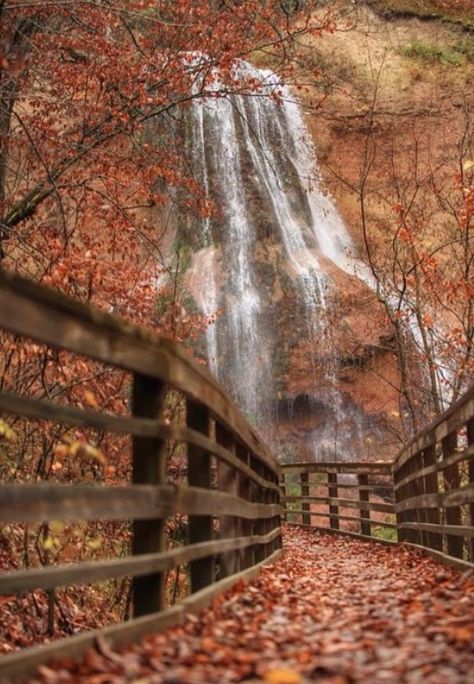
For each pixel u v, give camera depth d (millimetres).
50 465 8234
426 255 18234
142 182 13805
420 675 3566
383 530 20828
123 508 4449
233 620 5379
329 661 3883
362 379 33219
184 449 12531
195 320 13539
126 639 4324
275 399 33750
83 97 13703
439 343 21844
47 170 10977
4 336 8266
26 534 7773
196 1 14016
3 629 7219
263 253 35938
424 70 40531
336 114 39719
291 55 16734
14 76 11211
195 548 5766
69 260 9047
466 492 7328
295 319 34438
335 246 37344
